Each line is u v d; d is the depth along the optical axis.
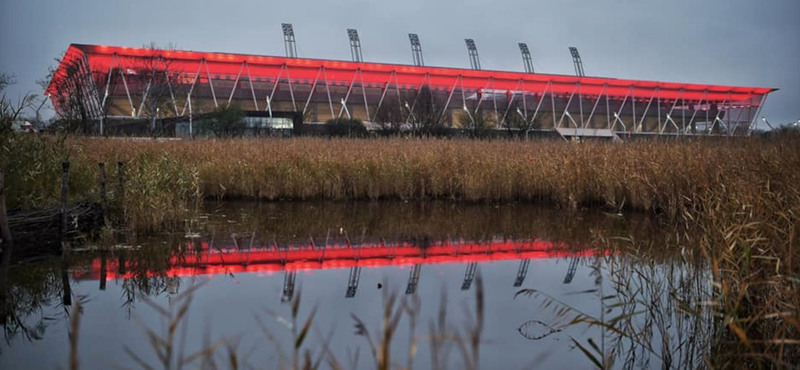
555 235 8.96
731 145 13.60
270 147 17.14
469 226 9.98
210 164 14.35
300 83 78.31
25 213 7.92
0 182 7.29
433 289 5.43
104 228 8.30
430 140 22.19
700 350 3.67
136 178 9.35
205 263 6.68
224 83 74.38
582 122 85.25
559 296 5.12
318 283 5.68
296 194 14.35
